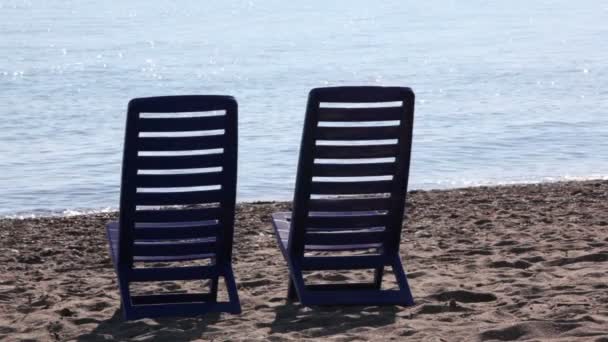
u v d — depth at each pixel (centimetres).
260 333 980
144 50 9769
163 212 1066
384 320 1019
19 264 1670
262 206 2438
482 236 1709
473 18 14762
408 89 1055
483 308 1063
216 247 1105
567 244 1500
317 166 1073
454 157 3650
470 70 7512
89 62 8412
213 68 8006
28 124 4812
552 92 5894
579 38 10594
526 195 2405
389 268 1377
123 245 1071
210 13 17138
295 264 1116
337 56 8981
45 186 3244
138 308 1075
